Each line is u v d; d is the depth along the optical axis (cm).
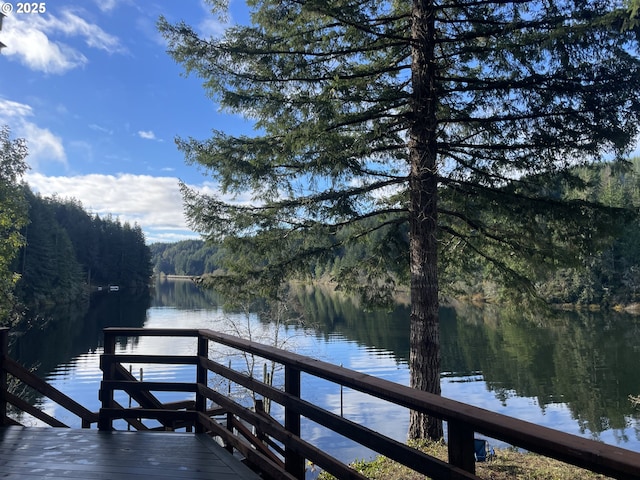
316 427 1120
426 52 537
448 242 671
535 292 601
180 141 578
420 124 537
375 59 618
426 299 558
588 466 102
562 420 1266
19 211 1603
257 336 1441
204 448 293
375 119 550
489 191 566
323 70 575
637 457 95
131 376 372
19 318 1717
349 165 537
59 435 323
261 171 564
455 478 134
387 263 659
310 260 607
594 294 3659
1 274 1587
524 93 511
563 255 553
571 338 2502
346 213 584
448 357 2089
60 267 4750
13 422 355
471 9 566
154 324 3281
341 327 2895
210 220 582
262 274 592
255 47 569
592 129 480
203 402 328
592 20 419
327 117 523
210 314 4012
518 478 439
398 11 614
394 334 2616
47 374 1812
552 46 448
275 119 584
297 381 226
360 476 172
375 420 1171
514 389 1577
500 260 655
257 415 255
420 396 150
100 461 269
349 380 180
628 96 456
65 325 3272
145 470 255
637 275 3547
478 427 128
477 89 521
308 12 519
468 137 568
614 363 1925
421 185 557
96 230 7831
